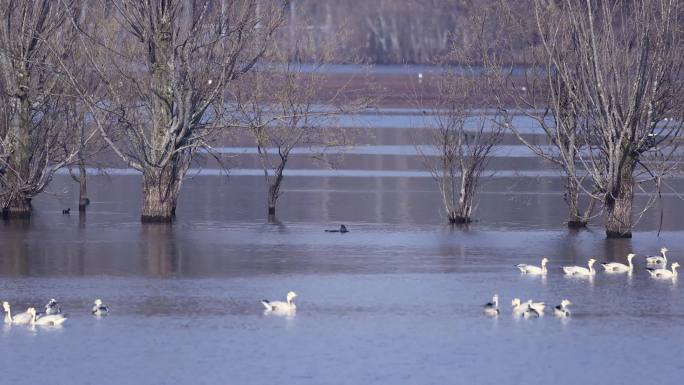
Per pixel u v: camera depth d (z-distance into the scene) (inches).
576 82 4980.3
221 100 5295.3
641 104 4837.6
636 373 3061.0
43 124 5502.0
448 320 3565.5
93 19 5329.7
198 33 5132.9
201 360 3152.1
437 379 3004.4
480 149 5472.4
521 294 3919.8
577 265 4414.4
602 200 5113.2
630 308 3725.4
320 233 5128.0
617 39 5118.1
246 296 3873.0
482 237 5044.3
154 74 5177.2
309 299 3833.7
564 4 5002.5
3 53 5334.6
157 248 4726.9
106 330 3442.4
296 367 3093.0
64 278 4138.8
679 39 4840.1
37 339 3346.5
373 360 3159.5
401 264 4416.8
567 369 3085.6
